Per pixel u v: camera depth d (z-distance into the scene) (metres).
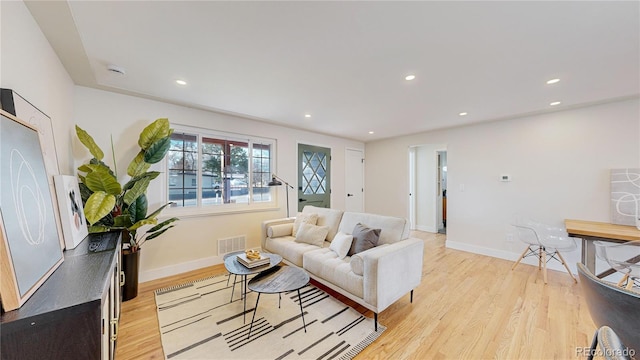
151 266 2.90
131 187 2.41
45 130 1.53
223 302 2.35
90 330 0.79
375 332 1.89
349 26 1.51
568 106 3.07
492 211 3.83
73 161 2.36
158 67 2.07
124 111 2.73
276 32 1.58
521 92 2.59
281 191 4.20
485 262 3.53
